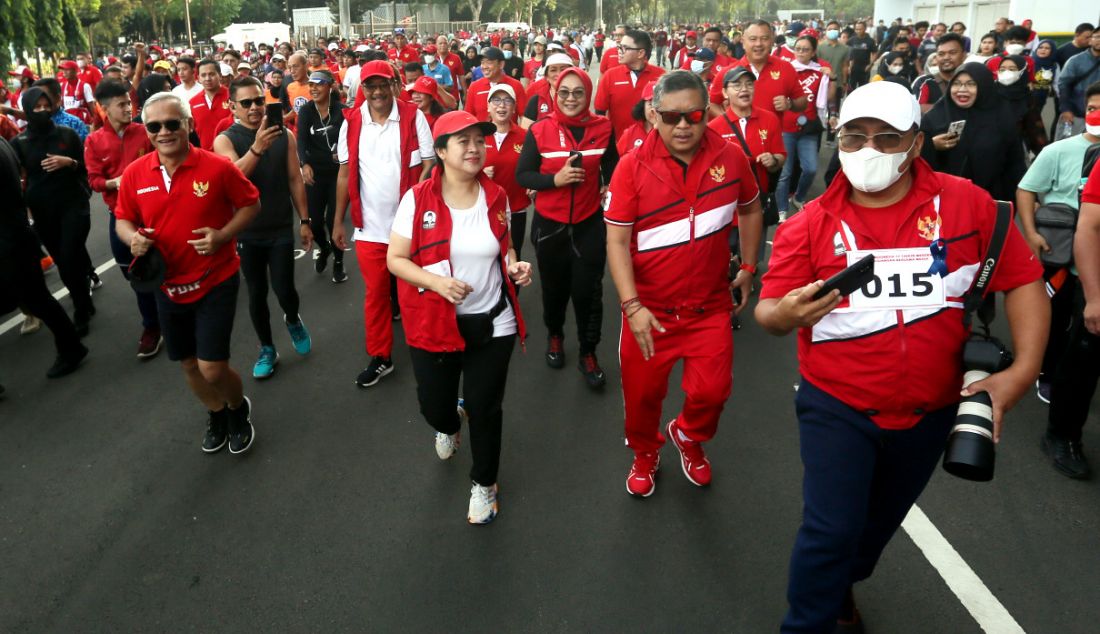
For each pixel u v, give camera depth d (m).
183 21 80.19
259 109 5.36
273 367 5.56
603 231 5.09
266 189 5.29
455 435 4.21
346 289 7.41
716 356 3.52
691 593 3.21
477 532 3.67
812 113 8.45
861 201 2.45
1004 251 2.36
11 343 6.32
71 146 6.20
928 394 2.43
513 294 3.61
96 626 3.16
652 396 3.68
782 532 3.59
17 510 3.99
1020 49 9.33
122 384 5.49
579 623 3.07
